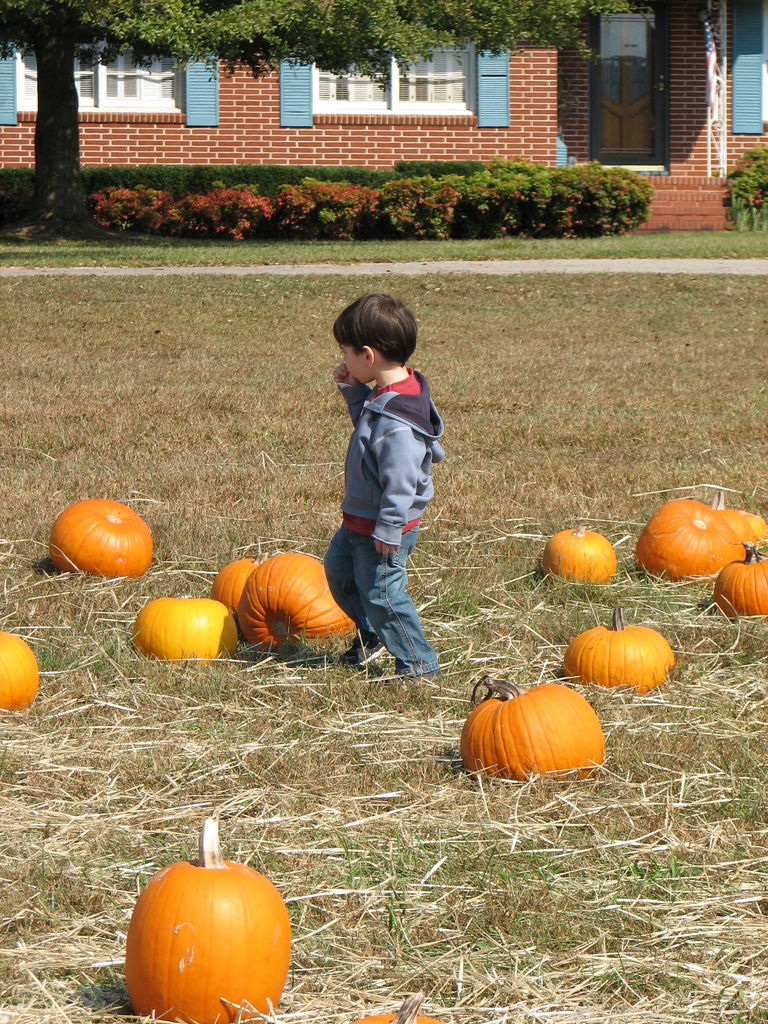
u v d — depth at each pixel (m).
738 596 10.63
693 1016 5.28
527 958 5.71
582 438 17.19
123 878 6.36
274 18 36.88
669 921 6.00
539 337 26.14
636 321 27.94
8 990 5.39
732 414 18.72
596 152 51.84
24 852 6.62
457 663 9.59
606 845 6.74
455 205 44.34
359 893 6.24
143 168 47.00
